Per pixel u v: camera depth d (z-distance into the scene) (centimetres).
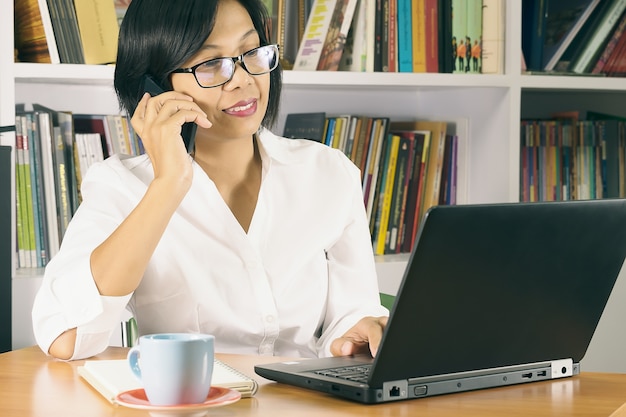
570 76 333
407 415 128
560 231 140
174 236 205
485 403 136
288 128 333
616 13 340
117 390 136
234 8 205
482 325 140
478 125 335
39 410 133
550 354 153
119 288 174
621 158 349
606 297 154
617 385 150
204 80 200
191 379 124
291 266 213
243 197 216
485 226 131
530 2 333
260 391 145
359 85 313
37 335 178
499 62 324
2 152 265
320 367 154
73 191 296
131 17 206
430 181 335
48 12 283
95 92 322
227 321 206
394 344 132
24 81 303
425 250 126
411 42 316
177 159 178
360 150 323
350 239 226
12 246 281
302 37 313
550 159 344
